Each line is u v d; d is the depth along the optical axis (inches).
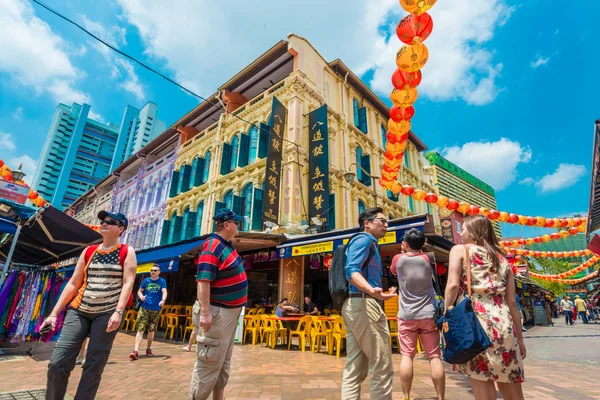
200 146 705.0
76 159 3548.2
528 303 799.7
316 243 344.5
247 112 616.1
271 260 442.0
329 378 168.2
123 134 3799.2
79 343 96.5
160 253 415.8
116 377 163.6
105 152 3784.5
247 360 222.2
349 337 94.4
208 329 89.4
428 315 118.5
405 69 171.2
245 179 542.3
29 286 245.4
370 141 664.4
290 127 509.0
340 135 584.7
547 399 131.9
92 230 241.8
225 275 97.3
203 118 762.2
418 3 143.3
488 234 87.1
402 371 119.0
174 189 715.4
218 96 681.6
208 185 619.5
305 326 276.7
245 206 522.6
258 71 629.9
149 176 854.5
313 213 461.4
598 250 349.4
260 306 460.8
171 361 210.4
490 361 74.7
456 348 76.1
